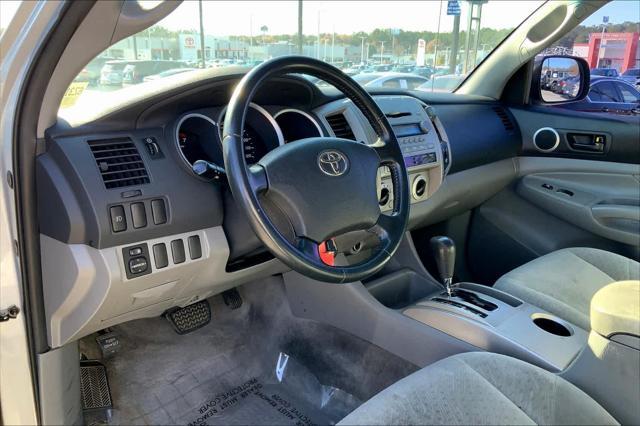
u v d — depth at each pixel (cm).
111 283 109
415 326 144
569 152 218
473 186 207
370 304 151
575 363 113
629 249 205
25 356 117
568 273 165
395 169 124
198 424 151
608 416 101
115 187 108
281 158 100
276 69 106
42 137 104
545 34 212
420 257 223
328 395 161
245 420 153
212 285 135
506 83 230
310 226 98
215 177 115
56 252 108
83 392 151
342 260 162
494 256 240
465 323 137
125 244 110
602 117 208
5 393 121
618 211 202
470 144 201
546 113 223
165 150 118
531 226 229
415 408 89
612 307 103
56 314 114
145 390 158
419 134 178
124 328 175
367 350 154
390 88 195
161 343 174
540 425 95
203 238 122
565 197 219
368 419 86
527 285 159
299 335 169
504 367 103
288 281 171
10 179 104
